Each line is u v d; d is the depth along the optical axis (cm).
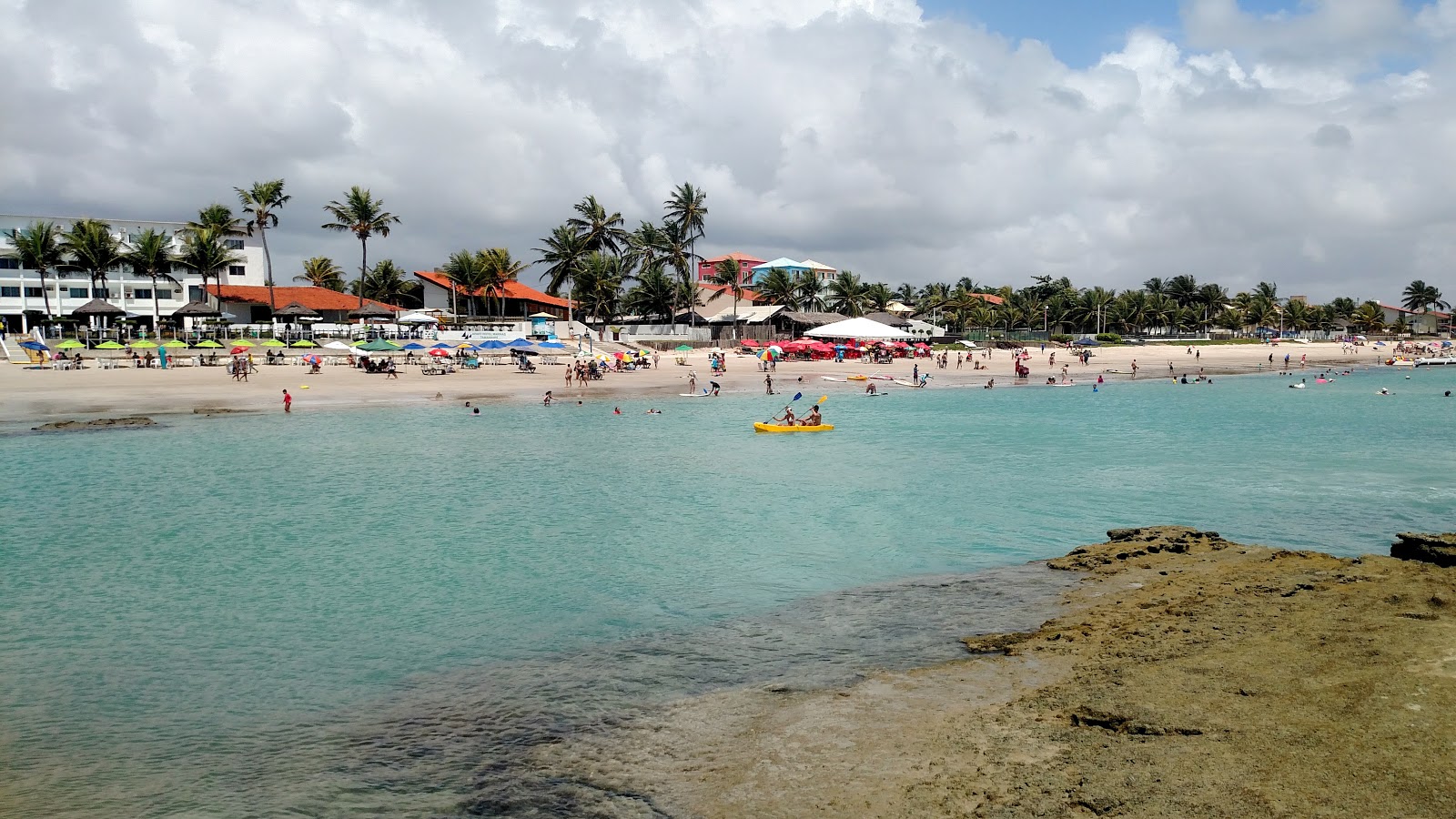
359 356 7300
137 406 4619
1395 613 1138
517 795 854
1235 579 1439
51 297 10156
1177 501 2439
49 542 1975
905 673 1134
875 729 949
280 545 1961
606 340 9881
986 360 10225
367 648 1320
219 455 3253
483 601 1557
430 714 1071
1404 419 4709
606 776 884
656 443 3697
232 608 1516
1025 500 2475
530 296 11900
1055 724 901
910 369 8406
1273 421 4603
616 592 1603
